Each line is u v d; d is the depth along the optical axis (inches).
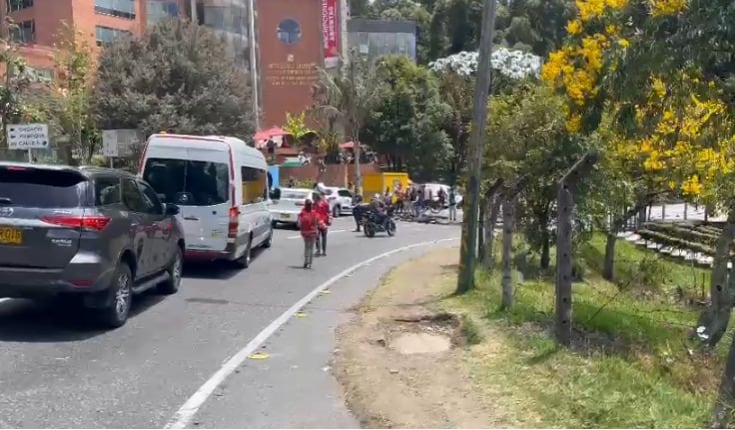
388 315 428.8
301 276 617.9
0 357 311.4
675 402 254.8
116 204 383.6
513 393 265.7
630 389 263.9
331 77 1918.1
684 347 377.7
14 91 882.8
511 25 2591.0
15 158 890.1
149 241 423.2
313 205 687.7
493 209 618.8
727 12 311.0
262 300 489.1
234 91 1590.8
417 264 700.0
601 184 642.8
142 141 1398.9
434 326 400.8
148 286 434.3
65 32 1512.1
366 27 3184.1
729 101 386.6
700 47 322.7
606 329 394.0
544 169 649.6
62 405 253.9
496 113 690.8
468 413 247.8
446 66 2363.4
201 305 458.0
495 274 577.6
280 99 2437.3
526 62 1632.6
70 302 430.3
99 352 328.5
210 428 236.8
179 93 1492.4
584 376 276.4
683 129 488.4
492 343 342.3
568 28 424.2
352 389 282.7
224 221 582.6
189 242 577.3
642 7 384.5
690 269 829.2
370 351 347.3
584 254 797.2
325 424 243.6
